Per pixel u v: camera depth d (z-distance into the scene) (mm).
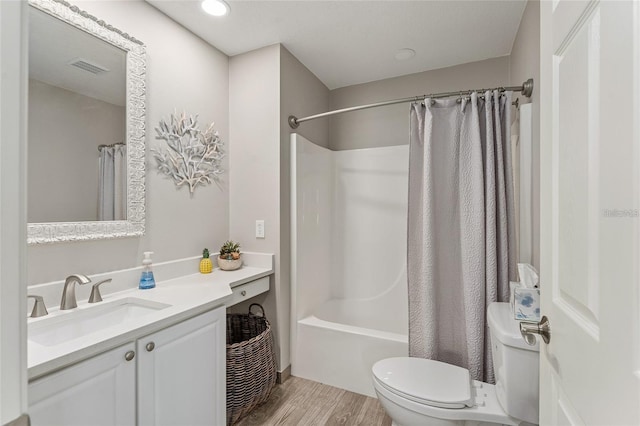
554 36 710
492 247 1663
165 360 1202
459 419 1306
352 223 2865
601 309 487
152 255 1741
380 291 2750
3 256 384
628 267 420
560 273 672
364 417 1777
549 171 738
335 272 2914
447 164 1806
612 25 459
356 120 2867
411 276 1843
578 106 584
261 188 2199
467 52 2285
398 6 1765
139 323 1122
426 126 1803
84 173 1409
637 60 404
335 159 2920
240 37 2068
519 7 1768
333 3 1741
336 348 2082
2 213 383
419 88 2623
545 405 764
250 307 2150
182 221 1932
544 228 767
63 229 1325
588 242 540
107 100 1505
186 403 1293
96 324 1327
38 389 837
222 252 2109
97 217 1455
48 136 1286
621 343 433
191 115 1990
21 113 404
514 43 2104
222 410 1488
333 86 2900
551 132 726
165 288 1628
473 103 1727
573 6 605
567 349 627
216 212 2193
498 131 1705
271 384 1915
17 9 401
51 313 1220
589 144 538
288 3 1740
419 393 1369
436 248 1803
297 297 2248
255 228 2221
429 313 1763
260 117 2203
